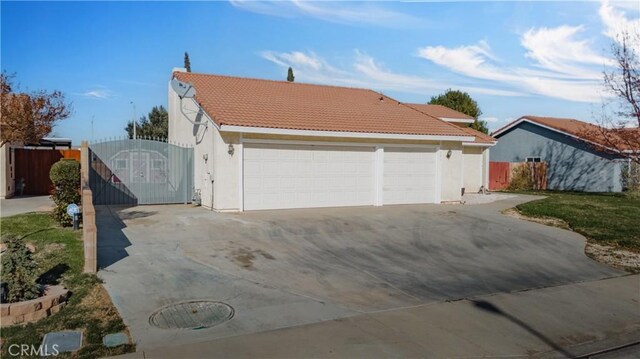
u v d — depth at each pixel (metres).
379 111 20.00
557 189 29.95
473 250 11.37
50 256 8.75
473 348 5.99
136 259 9.13
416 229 13.24
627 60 14.13
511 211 16.92
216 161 14.67
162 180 17.00
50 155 20.55
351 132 16.27
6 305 6.06
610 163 26.94
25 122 15.56
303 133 15.45
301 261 9.74
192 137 17.55
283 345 5.73
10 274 6.38
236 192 14.98
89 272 8.05
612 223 14.66
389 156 17.78
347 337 6.07
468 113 43.88
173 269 8.66
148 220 13.02
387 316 6.91
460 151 19.27
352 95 22.31
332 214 14.95
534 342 6.32
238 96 18.02
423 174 18.56
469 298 7.95
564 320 7.20
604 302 8.12
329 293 7.86
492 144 25.61
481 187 25.56
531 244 12.16
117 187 16.42
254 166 15.32
